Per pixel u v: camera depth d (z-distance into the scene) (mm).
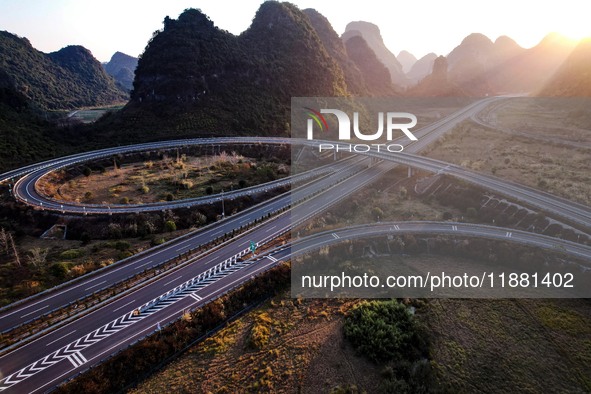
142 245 78562
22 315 57094
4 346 50875
